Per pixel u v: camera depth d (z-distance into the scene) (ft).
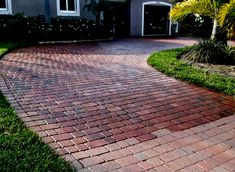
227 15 29.01
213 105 18.15
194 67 29.14
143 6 68.59
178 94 20.27
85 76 24.72
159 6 72.13
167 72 26.03
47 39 49.96
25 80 22.62
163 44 51.93
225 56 31.81
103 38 56.54
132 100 18.60
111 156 11.43
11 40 47.24
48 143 12.27
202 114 16.52
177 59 33.22
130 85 22.22
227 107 17.87
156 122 15.11
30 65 28.53
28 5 54.19
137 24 68.90
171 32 75.00
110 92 20.21
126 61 32.53
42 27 48.83
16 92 19.39
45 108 16.55
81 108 16.78
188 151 12.00
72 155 11.39
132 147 12.24
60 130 13.66
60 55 35.53
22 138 12.16
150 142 12.75
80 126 14.23
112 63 31.12
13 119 14.16
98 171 10.35
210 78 23.99
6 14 51.11
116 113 16.20
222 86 21.54
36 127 13.87
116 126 14.39
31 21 48.24
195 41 58.65
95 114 15.92
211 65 30.53
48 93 19.45
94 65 29.73
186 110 17.10
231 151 12.09
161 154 11.69
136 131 13.88
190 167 10.77
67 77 24.14
